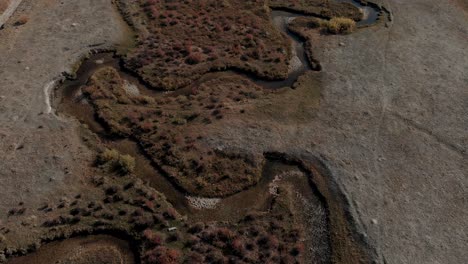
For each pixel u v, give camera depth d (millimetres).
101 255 27000
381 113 37906
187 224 28969
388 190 31656
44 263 26344
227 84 40594
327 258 27797
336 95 39562
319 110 37938
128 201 29797
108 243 27766
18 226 27609
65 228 27859
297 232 28938
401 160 33906
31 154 31984
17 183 30000
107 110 36438
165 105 37688
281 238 28656
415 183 32250
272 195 31531
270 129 35688
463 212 30641
